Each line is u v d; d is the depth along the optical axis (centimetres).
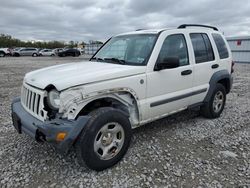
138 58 382
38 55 4425
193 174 314
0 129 457
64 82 288
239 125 495
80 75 310
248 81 1123
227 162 346
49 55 4509
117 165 332
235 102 692
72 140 280
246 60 2506
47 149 373
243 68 1873
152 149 380
